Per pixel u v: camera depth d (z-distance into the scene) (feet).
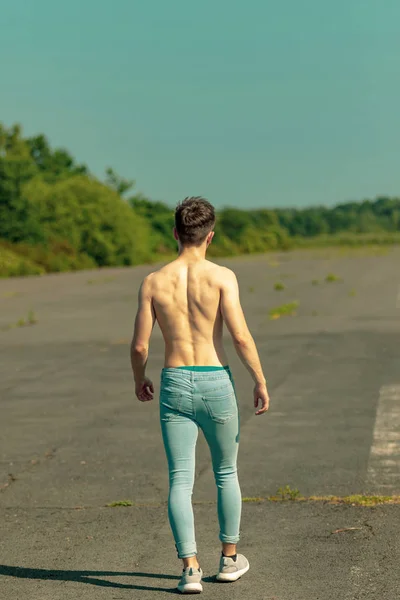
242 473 43.50
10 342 106.73
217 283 26.27
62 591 26.99
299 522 34.17
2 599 26.43
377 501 36.88
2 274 276.41
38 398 67.82
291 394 65.87
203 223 26.78
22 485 42.63
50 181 514.68
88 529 34.40
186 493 26.43
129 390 70.13
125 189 527.81
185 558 26.35
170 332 26.37
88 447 50.55
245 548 30.89
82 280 248.52
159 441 51.57
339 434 51.80
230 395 26.27
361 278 224.94
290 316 127.03
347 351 88.79
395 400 61.98
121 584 27.45
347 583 26.84
